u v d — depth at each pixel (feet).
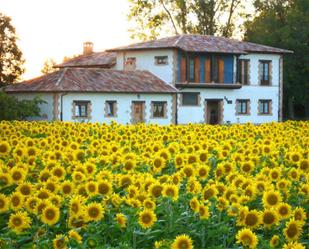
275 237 26.53
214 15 255.70
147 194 31.19
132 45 199.62
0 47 218.79
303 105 240.53
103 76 178.70
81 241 26.50
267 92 208.95
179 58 191.93
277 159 47.09
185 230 28.48
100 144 51.67
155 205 29.94
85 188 31.32
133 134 64.95
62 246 25.52
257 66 207.51
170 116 183.42
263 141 53.57
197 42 197.67
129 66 196.03
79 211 28.17
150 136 65.46
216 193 31.09
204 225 28.45
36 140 55.11
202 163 41.81
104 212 28.84
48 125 77.61
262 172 38.45
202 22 256.32
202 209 28.55
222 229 27.84
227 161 42.88
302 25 228.84
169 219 29.12
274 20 239.30
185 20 256.93
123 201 30.81
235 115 202.08
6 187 33.47
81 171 36.78
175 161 41.52
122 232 28.17
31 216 29.09
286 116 235.81
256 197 32.58
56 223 28.81
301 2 236.22
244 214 28.04
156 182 31.71
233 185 33.04
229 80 199.52
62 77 171.73
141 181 33.63
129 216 28.45
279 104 211.41
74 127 75.10
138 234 27.81
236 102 202.49
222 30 257.55
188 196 32.01
